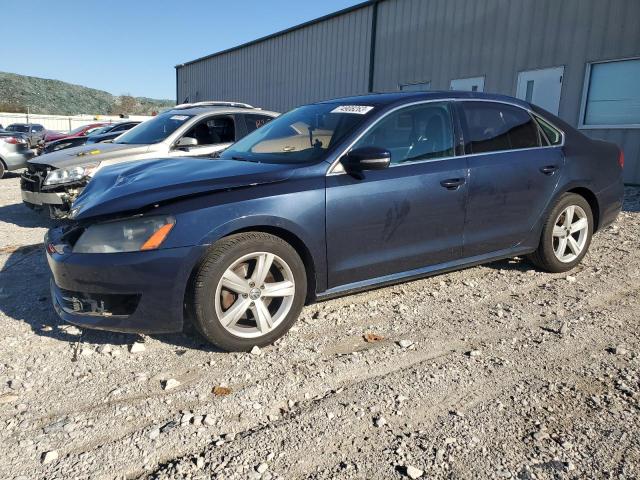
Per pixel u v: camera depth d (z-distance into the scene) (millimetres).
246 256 3070
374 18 15008
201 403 2633
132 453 2264
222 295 3072
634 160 9578
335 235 3336
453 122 3930
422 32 13633
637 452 2248
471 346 3260
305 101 18531
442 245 3818
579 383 2811
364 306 3896
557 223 4527
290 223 3158
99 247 2951
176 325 2977
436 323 3602
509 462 2193
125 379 2863
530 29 11039
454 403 2631
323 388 2775
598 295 4113
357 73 16016
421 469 2152
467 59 12508
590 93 10156
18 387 2781
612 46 9633
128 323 2953
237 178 3191
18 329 3482
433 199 3684
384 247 3553
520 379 2857
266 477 2111
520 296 4105
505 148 4145
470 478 2102
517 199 4145
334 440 2346
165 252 2875
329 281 3406
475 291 4207
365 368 2982
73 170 6285
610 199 4828
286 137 3920
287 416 2529
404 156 3660
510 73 11555
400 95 3902
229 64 23391
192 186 3109
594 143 4797
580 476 2109
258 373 2926
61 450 2283
